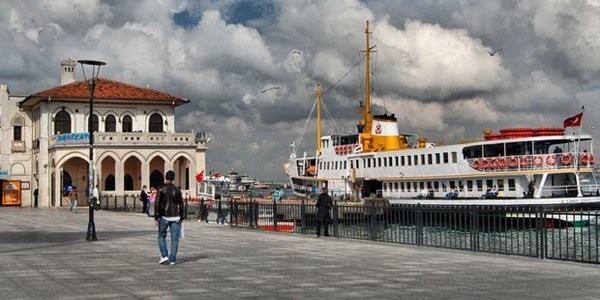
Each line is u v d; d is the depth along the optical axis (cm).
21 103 7138
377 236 2620
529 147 4384
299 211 3491
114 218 4503
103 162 6744
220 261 1861
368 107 6944
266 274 1577
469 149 4662
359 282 1446
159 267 1714
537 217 1967
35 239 2700
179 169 7031
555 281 1461
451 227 2381
